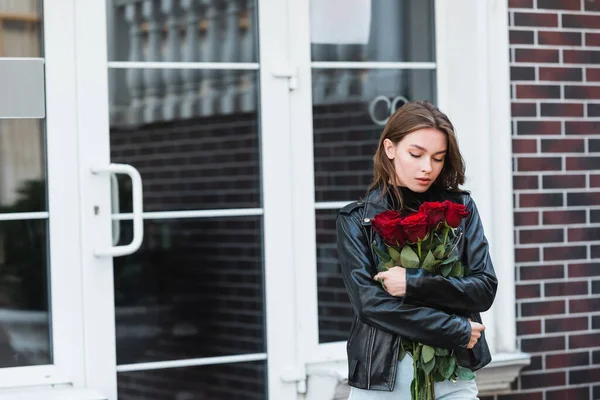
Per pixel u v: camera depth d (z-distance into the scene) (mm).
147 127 5008
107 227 4891
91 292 4883
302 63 5316
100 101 4906
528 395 5609
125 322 4969
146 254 5008
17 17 4797
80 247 4871
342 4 5418
